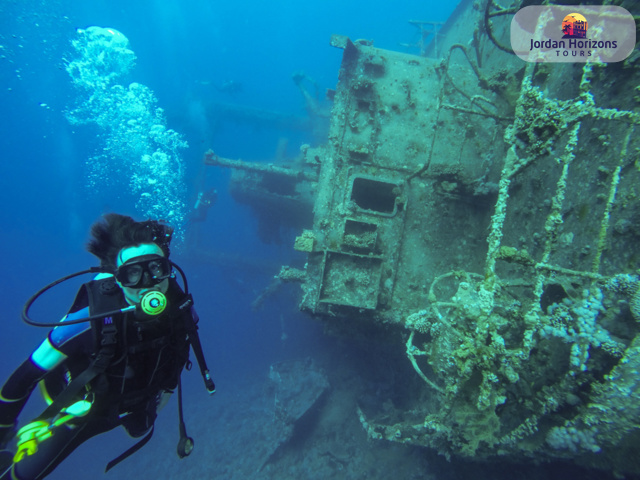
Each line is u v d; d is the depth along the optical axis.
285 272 7.26
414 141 6.41
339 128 6.55
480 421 3.19
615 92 3.32
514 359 2.64
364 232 6.20
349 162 6.39
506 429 3.21
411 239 6.00
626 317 2.50
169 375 1.80
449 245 5.93
